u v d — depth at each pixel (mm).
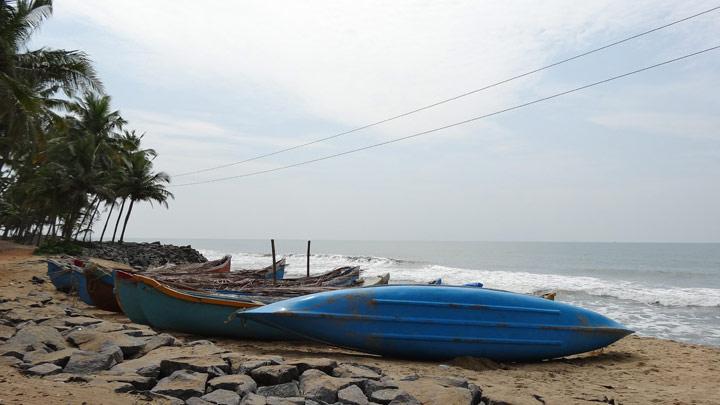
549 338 9750
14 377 5660
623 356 11344
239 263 63062
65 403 4797
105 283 13844
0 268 22062
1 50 22172
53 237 45688
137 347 7645
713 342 16531
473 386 6523
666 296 28891
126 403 5105
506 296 9734
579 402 6625
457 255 109000
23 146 31938
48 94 31484
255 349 9867
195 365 6355
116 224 51500
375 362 8938
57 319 10016
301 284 15570
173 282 12766
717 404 7168
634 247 173500
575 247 175250
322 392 5832
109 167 42438
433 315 9234
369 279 35000
